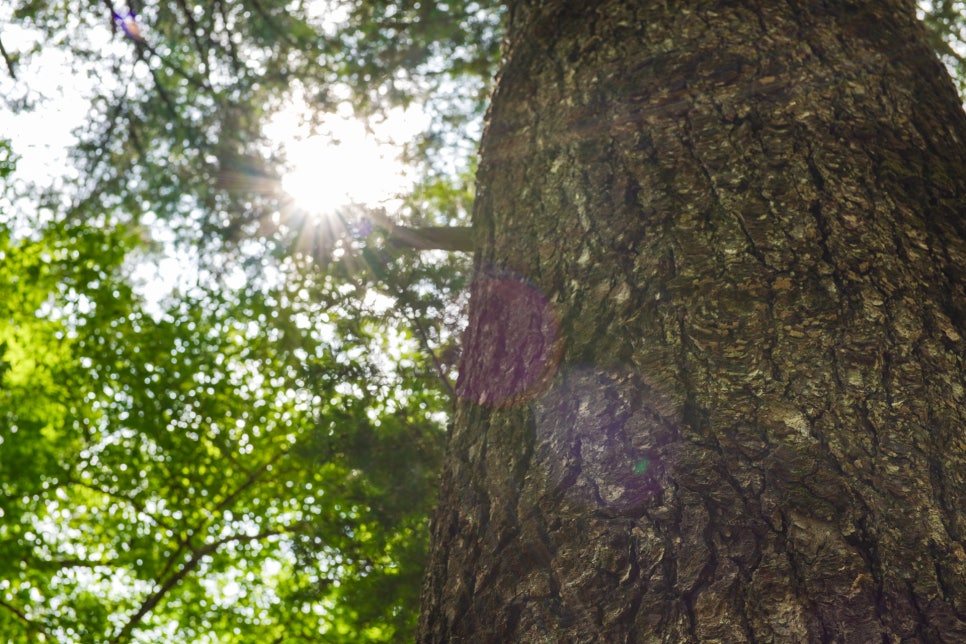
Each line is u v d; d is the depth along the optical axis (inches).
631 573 48.0
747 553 46.1
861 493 47.3
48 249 356.8
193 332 338.0
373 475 183.5
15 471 345.1
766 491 48.1
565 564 50.8
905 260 59.3
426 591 62.1
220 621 344.8
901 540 45.3
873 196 63.1
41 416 354.6
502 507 56.7
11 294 359.3
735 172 64.7
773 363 53.5
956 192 66.4
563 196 70.3
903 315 55.4
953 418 50.9
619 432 53.5
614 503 50.8
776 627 43.3
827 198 62.3
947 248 61.3
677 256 60.7
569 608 49.1
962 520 46.3
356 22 224.7
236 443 336.5
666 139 69.1
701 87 72.1
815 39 75.2
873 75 73.5
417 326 167.5
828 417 50.6
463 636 54.4
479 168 86.0
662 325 57.3
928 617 42.5
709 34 76.2
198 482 340.8
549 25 88.6
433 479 182.9
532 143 77.5
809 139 66.7
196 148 222.2
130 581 359.3
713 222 61.9
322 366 180.7
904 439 49.5
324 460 200.2
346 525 203.2
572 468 54.0
